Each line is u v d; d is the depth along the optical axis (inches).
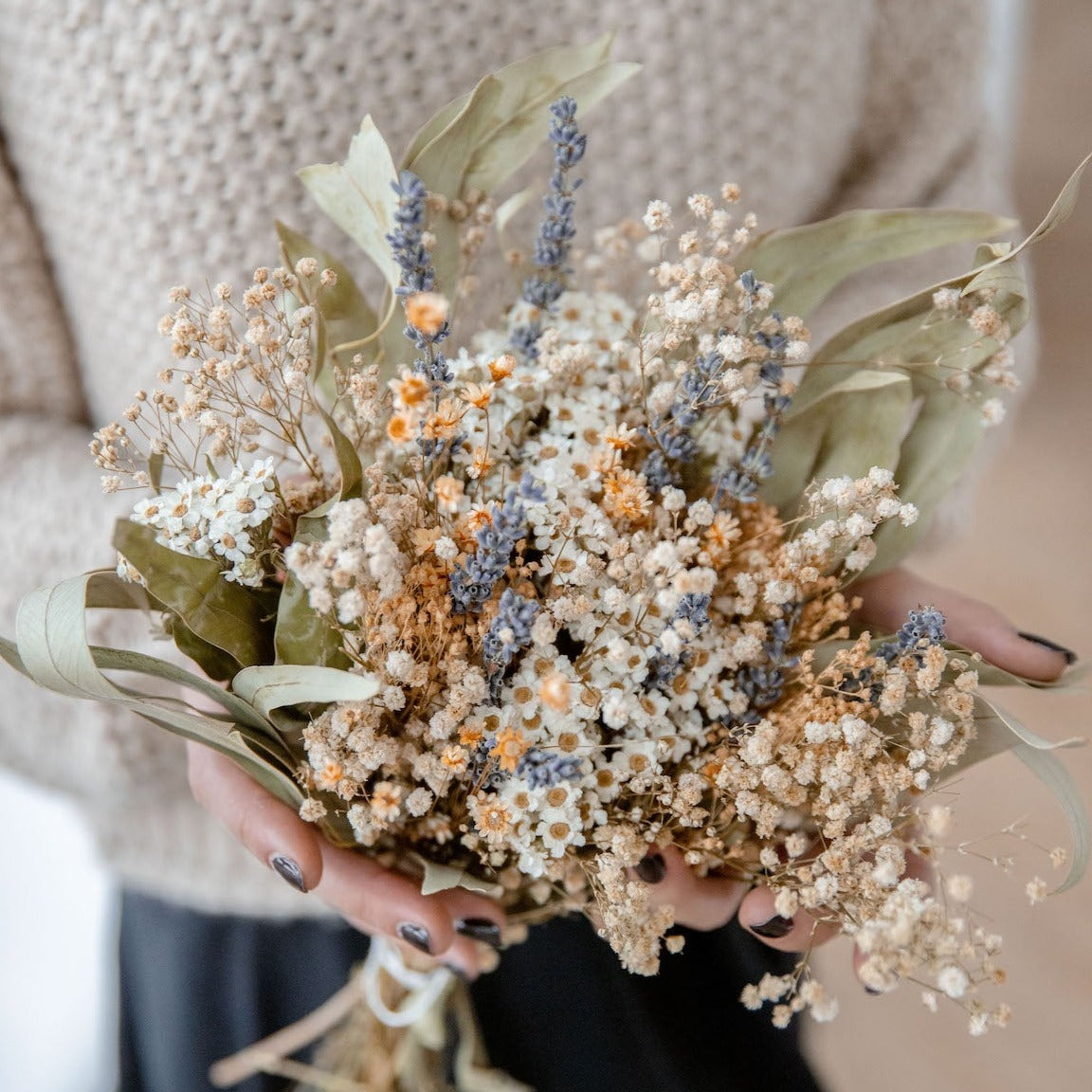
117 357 24.0
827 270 19.0
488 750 16.8
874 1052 42.7
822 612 18.2
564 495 17.1
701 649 17.3
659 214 17.3
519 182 24.0
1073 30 75.4
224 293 16.8
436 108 23.3
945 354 18.3
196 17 22.0
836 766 16.6
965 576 56.7
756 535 17.8
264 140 22.5
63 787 25.6
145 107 22.3
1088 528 57.8
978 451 25.3
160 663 16.9
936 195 27.2
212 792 18.8
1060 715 49.5
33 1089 35.6
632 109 23.6
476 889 17.5
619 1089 25.4
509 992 25.6
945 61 26.8
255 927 26.4
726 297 18.0
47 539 23.1
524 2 23.2
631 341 18.2
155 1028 26.7
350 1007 25.5
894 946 15.9
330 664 17.0
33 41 22.3
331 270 17.9
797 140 24.6
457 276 18.8
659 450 17.6
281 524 17.4
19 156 23.4
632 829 17.0
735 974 25.9
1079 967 43.6
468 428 17.3
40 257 24.1
